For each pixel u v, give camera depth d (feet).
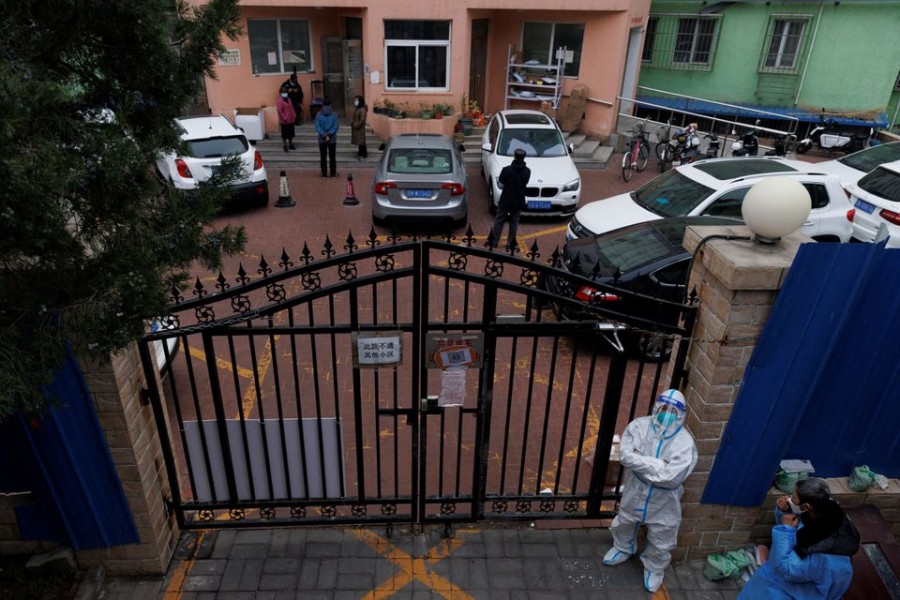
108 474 12.82
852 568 11.93
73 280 8.75
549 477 18.10
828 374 13.44
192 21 9.82
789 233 12.05
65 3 8.09
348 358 23.72
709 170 32.09
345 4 50.21
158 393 13.30
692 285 13.56
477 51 58.44
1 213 6.99
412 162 36.01
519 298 29.40
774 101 67.67
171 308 10.71
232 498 14.69
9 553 14.11
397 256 33.47
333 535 15.60
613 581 14.65
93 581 13.97
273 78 55.88
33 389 8.82
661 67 71.61
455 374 13.39
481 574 14.70
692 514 14.64
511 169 32.19
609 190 46.83
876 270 12.19
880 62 61.87
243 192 38.19
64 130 8.16
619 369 13.57
